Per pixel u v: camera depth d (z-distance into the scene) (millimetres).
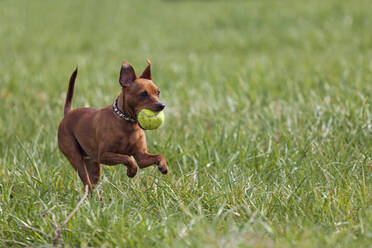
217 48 26547
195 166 9594
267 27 31109
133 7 50219
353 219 7270
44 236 7133
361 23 28859
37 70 19438
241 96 13820
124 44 28500
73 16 42281
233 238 6449
